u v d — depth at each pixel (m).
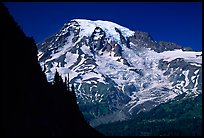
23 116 164.00
